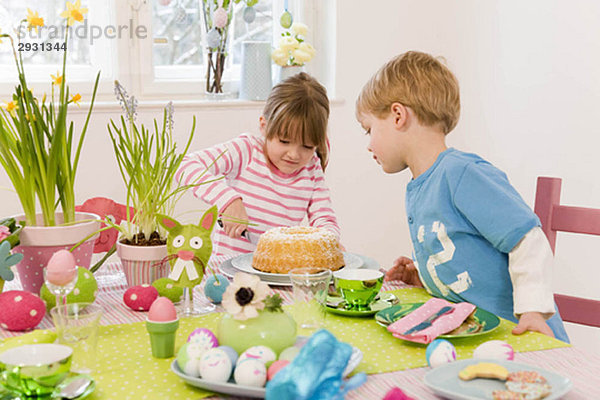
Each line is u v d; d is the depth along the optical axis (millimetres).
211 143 2355
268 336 797
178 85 2428
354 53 2572
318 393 640
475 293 1152
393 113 1218
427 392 750
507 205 1071
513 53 2365
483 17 2486
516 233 1046
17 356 744
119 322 992
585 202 2117
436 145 1221
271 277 1192
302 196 1797
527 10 2295
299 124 1642
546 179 1363
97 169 2209
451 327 911
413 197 1228
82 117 2168
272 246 1229
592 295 2109
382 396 740
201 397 734
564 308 1311
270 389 641
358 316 1024
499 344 830
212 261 1384
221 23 2328
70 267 961
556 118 2207
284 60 2420
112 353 863
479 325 951
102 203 1347
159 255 1141
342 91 2572
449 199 1151
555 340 921
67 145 1161
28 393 717
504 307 1151
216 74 2422
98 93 2295
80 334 788
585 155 2107
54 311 795
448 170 1145
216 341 811
